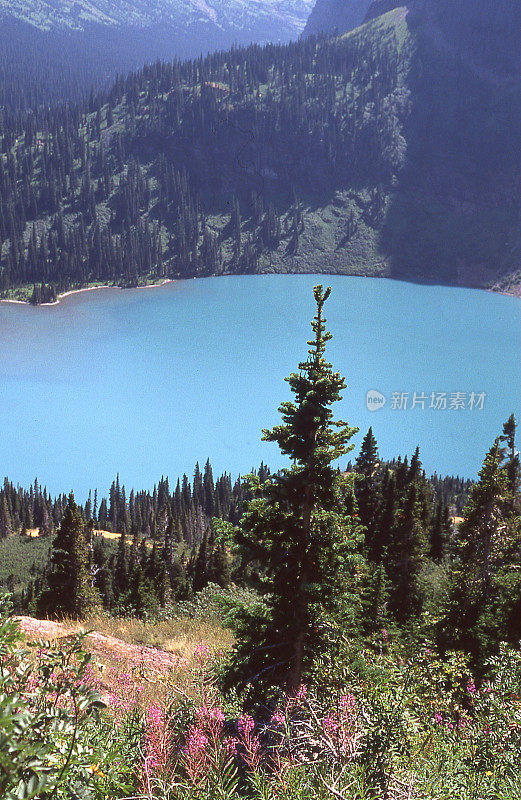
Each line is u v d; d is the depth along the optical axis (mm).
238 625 11516
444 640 20844
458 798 5297
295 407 11406
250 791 4977
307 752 5219
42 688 3732
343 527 11859
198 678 9398
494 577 22859
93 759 3379
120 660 12234
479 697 9102
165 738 4734
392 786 4980
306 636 10828
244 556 11531
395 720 6180
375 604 20297
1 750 2623
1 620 3629
